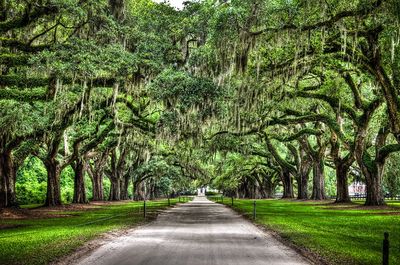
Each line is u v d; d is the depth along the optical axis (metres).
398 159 53.28
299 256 13.23
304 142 58.59
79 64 22.39
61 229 20.97
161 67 28.23
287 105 40.75
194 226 23.58
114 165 70.19
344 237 17.50
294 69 26.67
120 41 27.44
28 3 21.86
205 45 26.81
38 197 61.84
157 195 113.44
